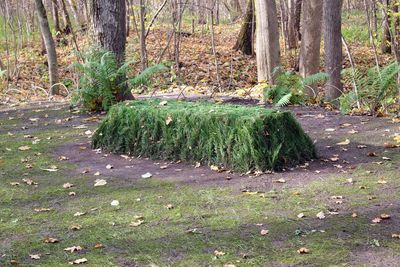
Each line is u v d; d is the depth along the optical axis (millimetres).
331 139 7492
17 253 4344
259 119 6211
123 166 6734
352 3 33156
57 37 23719
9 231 4812
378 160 6430
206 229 4660
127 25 24250
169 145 6852
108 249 4359
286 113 6430
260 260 4039
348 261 3951
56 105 11250
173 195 5559
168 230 4680
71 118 9656
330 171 6105
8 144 7988
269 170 6137
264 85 11414
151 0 25641
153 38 24234
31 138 8328
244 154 6168
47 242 4535
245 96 11875
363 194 5316
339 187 5555
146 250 4305
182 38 25469
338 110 9891
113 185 5996
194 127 6625
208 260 4078
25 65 21328
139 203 5387
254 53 22984
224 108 6875
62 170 6664
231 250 4234
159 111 6992
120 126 7332
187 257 4148
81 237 4621
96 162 6961
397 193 5289
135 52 20828
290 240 4355
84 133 8477
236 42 23141
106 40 10156
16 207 5434
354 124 8344
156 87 15641
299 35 24312
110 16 10070
